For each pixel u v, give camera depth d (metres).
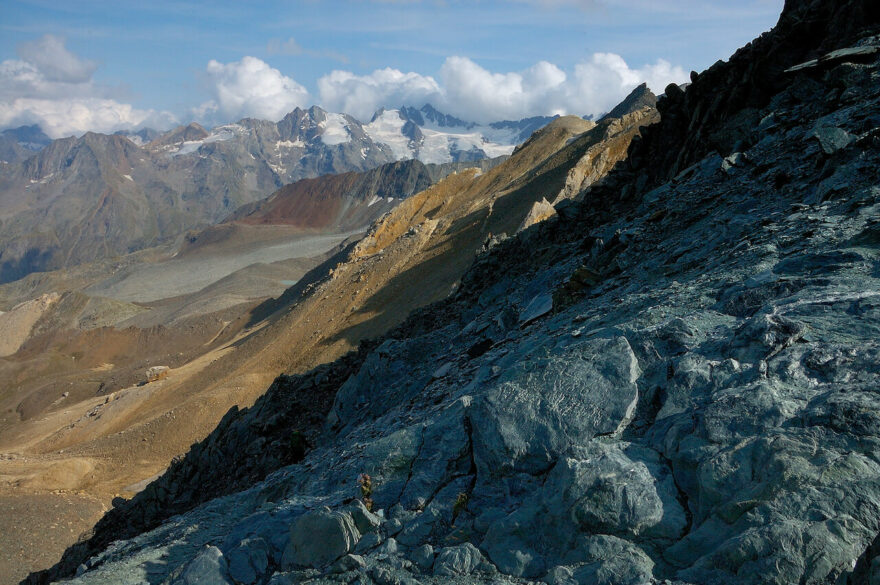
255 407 34.69
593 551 7.25
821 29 27.25
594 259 22.42
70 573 31.22
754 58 28.83
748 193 18.64
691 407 8.53
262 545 9.58
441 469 9.91
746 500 6.74
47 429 120.56
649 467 7.98
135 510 32.72
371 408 23.39
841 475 6.54
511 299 25.17
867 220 12.38
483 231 97.31
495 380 12.63
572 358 9.92
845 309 9.30
